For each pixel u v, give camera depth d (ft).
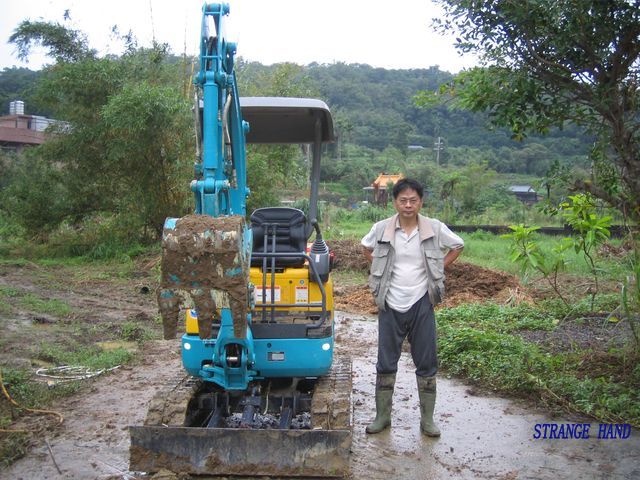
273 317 16.39
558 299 34.88
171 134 58.59
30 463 15.64
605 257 44.06
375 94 293.02
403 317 17.19
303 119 20.68
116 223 63.16
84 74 59.77
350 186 194.59
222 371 15.28
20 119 130.00
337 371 18.35
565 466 15.40
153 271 51.52
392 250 17.11
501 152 220.43
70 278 49.32
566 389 19.72
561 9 17.56
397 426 18.29
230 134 16.58
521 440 17.11
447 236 17.17
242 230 13.30
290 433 14.28
